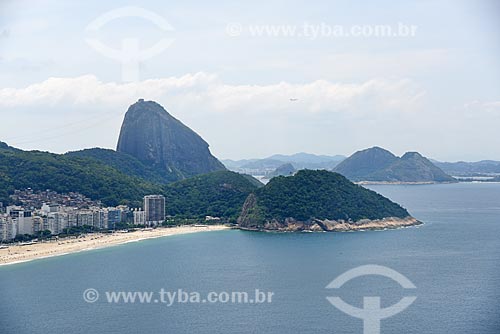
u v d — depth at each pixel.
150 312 168.75
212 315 165.00
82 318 162.75
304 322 158.62
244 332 151.12
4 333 151.62
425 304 174.75
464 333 149.38
